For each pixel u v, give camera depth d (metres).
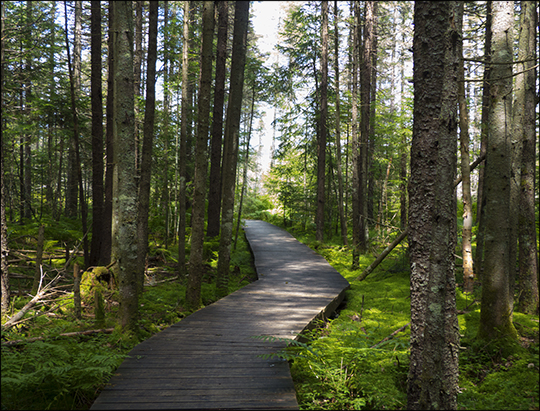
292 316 6.64
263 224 25.72
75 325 5.59
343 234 16.59
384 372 4.73
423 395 3.50
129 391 3.81
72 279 8.09
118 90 5.54
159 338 5.42
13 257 8.94
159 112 13.95
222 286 9.01
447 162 3.43
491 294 5.29
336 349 5.15
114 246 7.20
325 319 7.38
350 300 9.04
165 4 11.30
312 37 18.00
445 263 3.44
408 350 5.38
